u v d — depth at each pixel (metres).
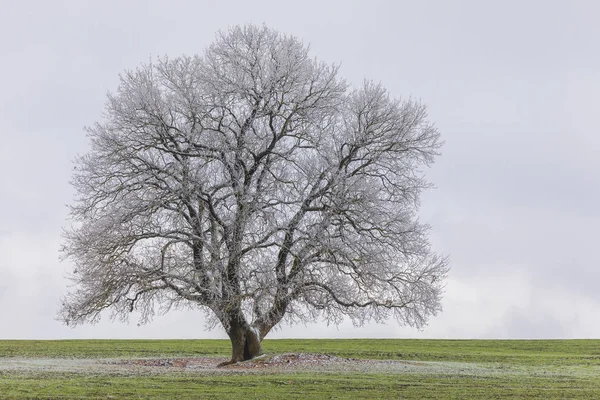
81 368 35.41
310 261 37.34
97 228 35.56
